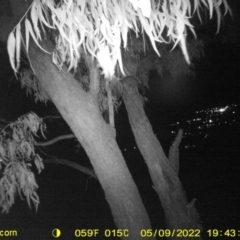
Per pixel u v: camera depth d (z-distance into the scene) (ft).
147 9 4.73
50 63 11.87
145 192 47.67
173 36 5.73
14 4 12.59
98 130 12.23
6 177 15.03
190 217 16.92
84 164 42.27
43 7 5.68
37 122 16.05
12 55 5.46
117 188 12.44
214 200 42.70
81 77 20.42
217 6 5.54
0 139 15.94
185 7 5.53
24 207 51.62
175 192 17.22
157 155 17.78
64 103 12.03
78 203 52.42
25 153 16.22
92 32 5.79
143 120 18.30
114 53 5.99
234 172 51.37
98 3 5.49
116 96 20.81
